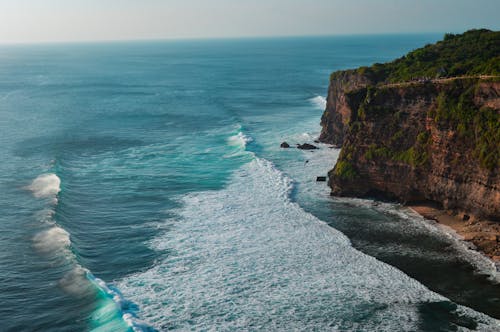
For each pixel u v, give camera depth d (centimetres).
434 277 3450
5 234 4066
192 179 5659
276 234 4172
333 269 3584
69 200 4922
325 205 4875
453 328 2884
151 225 4366
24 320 2970
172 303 3158
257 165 6141
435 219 4428
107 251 3878
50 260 3638
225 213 4641
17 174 5684
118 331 2802
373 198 5050
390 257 3753
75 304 3114
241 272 3544
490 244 3834
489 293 3238
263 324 2948
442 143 4450
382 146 4962
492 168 3972
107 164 6253
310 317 3016
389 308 3098
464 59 6594
